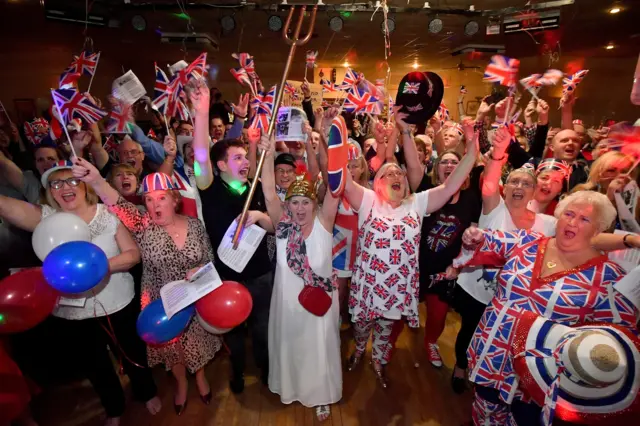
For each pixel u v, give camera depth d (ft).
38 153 9.09
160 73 7.04
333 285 7.23
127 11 20.30
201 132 6.94
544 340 4.59
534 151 10.18
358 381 8.96
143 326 6.26
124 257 6.47
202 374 8.14
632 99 5.21
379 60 34.78
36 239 5.88
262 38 26.50
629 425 4.16
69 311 6.60
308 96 12.18
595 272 4.62
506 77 6.92
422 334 11.03
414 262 7.34
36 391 7.13
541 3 19.83
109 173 8.44
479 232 5.52
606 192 6.82
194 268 6.77
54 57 26.99
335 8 19.85
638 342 4.13
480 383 5.42
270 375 7.89
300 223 6.97
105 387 7.17
